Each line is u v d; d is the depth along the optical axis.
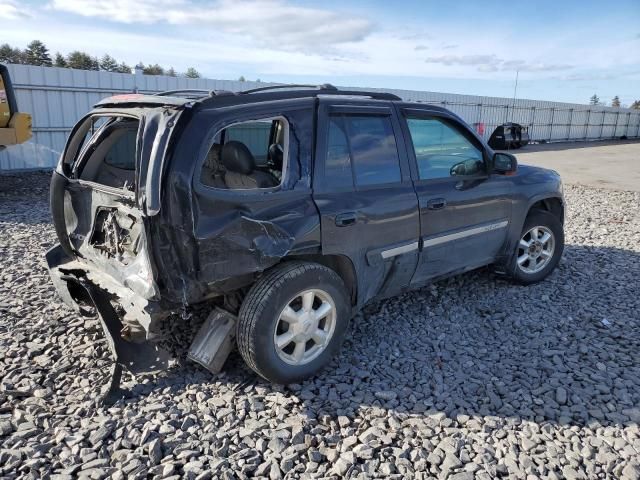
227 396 3.17
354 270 3.57
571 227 8.07
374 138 3.73
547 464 2.63
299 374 3.30
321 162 3.38
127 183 3.37
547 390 3.32
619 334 4.14
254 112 3.09
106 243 3.40
